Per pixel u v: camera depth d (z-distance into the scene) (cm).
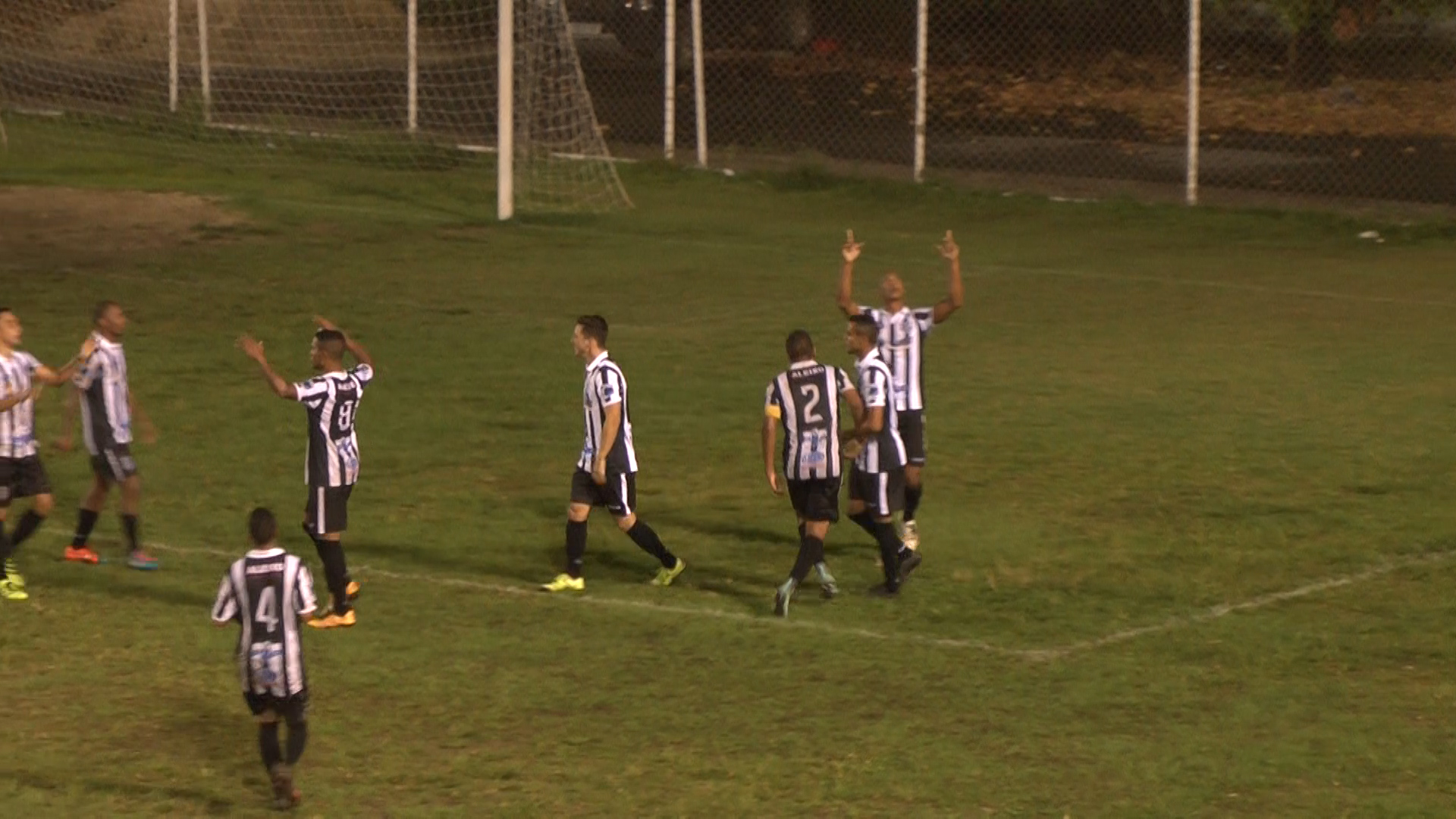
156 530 4447
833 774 2934
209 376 6088
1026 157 11619
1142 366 6344
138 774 2944
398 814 2773
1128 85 14188
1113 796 2848
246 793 2870
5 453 3919
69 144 11725
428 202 10019
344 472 3706
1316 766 2972
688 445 5291
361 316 7112
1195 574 4094
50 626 3722
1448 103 13150
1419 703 3275
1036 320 7169
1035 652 3569
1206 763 2984
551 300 7506
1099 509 4634
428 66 13800
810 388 3828
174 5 12444
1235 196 10294
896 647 3606
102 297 7438
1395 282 8025
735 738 3108
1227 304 7512
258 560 2786
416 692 3341
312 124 12331
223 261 8269
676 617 3809
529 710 3250
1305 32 13638
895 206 10175
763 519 4591
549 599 3934
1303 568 4138
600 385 3903
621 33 14950
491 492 4803
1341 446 5238
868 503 3919
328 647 3591
